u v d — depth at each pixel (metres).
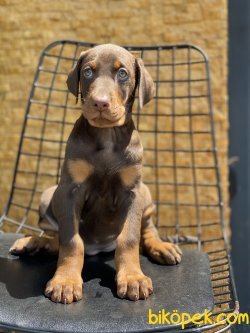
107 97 0.78
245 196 1.62
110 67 0.84
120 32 1.48
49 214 1.02
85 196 0.91
